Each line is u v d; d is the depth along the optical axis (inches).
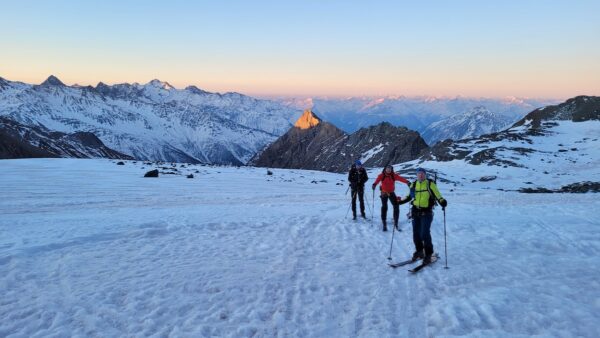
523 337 266.8
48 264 428.5
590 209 808.9
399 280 394.3
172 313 317.1
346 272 418.0
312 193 1355.8
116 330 289.3
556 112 5698.8
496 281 382.0
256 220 694.5
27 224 640.4
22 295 346.3
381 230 621.9
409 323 302.8
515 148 3631.9
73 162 2178.9
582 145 3932.1
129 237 554.3
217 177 1873.8
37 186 1256.8
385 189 612.4
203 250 496.7
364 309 327.6
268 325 300.8
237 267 429.7
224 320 308.3
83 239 528.1
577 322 288.2
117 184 1405.0
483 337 267.9
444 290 367.2
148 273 405.1
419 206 443.8
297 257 471.8
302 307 332.2
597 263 431.2
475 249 501.7
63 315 308.7
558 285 365.1
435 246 517.3
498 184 2503.7
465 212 797.2
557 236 563.5
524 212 791.7
